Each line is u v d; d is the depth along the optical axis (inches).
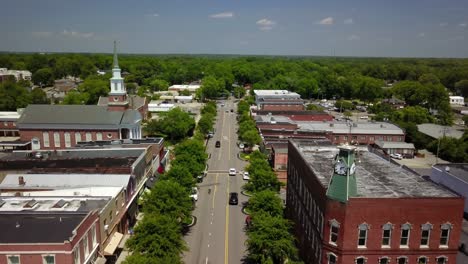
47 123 3801.7
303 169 2085.4
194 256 1983.3
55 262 1450.5
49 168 2369.6
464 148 4047.7
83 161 2524.6
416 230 1530.5
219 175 3420.3
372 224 1517.0
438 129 4869.6
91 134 3828.7
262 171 2635.3
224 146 4584.2
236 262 1931.6
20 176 2240.4
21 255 1438.2
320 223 1680.6
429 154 4419.3
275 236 1766.7
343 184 1513.3
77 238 1520.7
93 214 1708.9
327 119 5300.2
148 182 2748.5
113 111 3897.6
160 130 4788.4
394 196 1573.6
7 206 1827.0
